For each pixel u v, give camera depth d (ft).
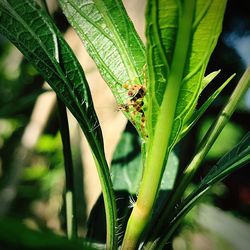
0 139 1.41
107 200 0.37
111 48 0.39
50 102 1.27
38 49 0.36
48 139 1.32
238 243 1.25
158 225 0.37
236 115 1.41
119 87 0.39
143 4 0.82
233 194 1.39
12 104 0.93
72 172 0.47
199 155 0.39
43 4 0.48
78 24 0.39
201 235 1.24
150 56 0.29
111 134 0.86
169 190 0.52
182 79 0.30
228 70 1.26
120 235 0.43
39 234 0.15
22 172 1.30
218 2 0.26
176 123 0.33
